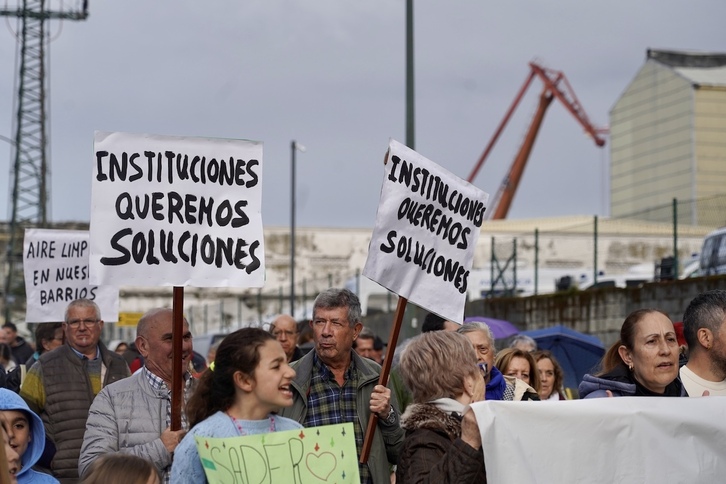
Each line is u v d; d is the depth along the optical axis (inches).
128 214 236.1
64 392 317.4
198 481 194.1
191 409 209.2
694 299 253.6
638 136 2721.5
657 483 202.8
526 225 2150.6
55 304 401.1
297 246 2060.8
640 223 1834.4
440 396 213.0
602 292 823.7
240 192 243.0
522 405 199.8
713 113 2566.4
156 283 235.3
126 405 253.0
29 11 1797.5
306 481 190.4
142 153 238.4
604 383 247.0
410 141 765.9
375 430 256.1
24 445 225.9
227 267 240.1
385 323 1086.4
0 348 530.3
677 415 205.3
